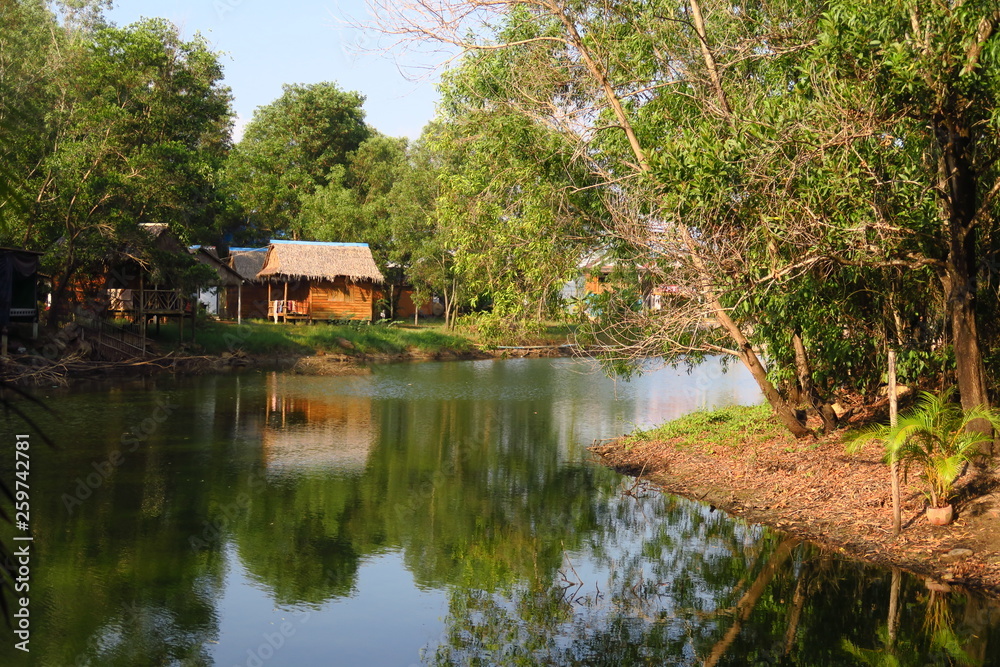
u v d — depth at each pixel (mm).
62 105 31375
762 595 9852
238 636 8828
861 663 7898
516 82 15438
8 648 8414
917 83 9680
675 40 14281
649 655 8273
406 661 8148
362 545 12203
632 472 16859
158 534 12430
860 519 11711
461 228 19016
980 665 7766
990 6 9336
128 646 8555
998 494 10930
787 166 10883
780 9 13453
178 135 38938
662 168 11484
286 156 70750
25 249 28922
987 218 11922
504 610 9703
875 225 10500
